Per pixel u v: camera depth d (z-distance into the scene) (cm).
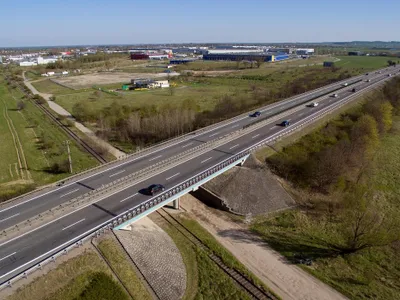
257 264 4728
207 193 6406
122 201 4894
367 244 4822
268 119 9206
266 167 6731
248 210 6031
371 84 14662
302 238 5362
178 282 4138
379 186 7081
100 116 11256
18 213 4594
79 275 3575
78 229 4206
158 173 5869
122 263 3919
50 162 8175
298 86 15638
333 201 6366
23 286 3294
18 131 10850
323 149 7325
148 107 11956
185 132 9912
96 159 8169
